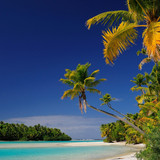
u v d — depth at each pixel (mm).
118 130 68875
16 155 25938
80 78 24031
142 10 11031
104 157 21734
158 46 9547
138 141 44594
